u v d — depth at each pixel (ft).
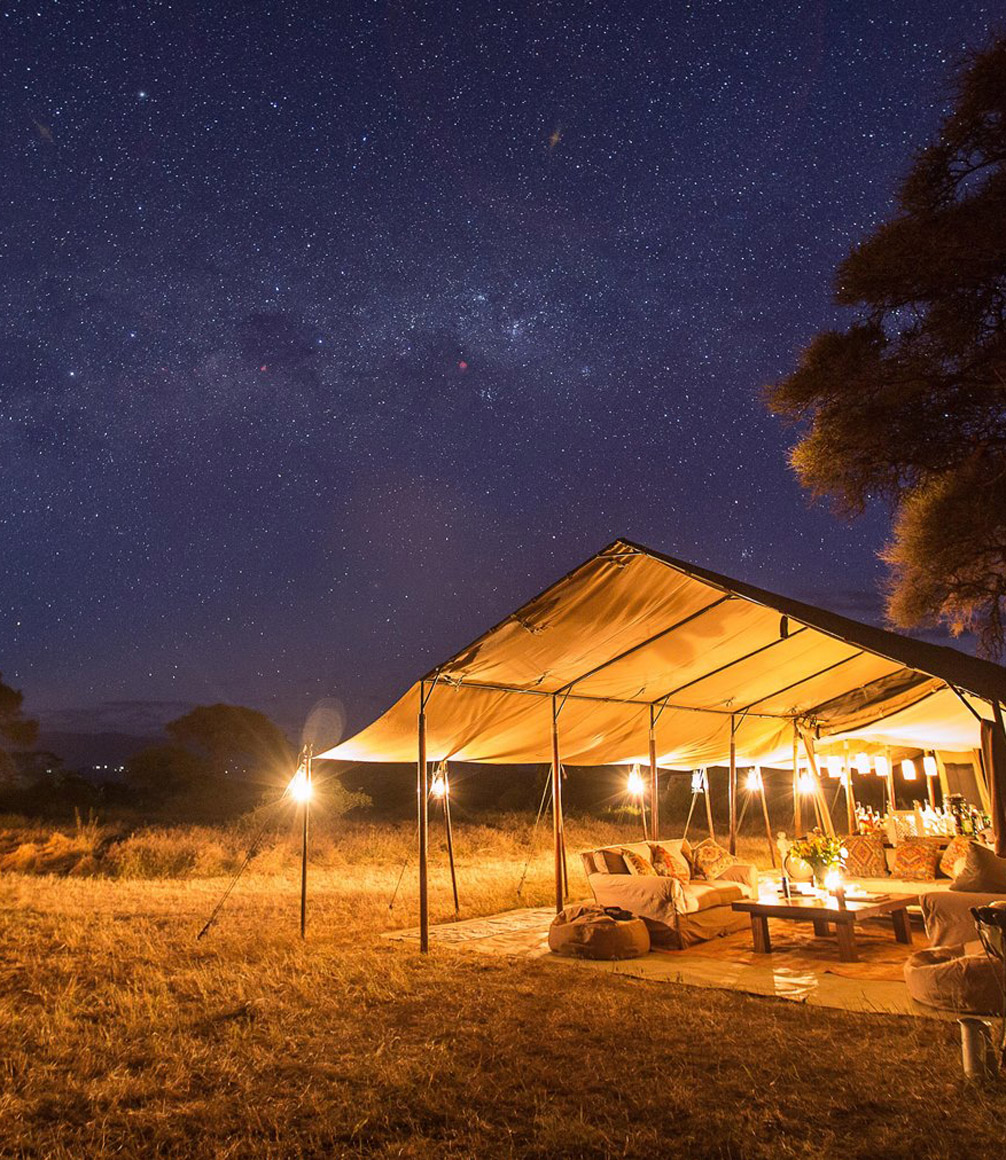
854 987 23.21
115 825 74.33
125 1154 13.64
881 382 24.75
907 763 57.41
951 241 22.30
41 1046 18.79
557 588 27.40
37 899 39.70
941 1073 15.57
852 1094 14.90
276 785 102.63
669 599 28.96
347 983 24.09
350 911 38.45
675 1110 14.64
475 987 23.89
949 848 41.29
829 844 32.53
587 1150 13.30
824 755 55.26
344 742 33.94
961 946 22.71
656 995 22.95
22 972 25.75
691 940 30.53
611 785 109.60
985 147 23.15
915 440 25.12
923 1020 19.29
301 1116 14.97
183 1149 13.89
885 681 44.11
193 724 106.63
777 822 84.84
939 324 23.63
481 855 64.90
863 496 26.40
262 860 56.90
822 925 32.32
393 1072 16.65
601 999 22.25
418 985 24.21
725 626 31.81
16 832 67.21
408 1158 13.23
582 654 32.40
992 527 23.47
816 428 26.17
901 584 26.73
